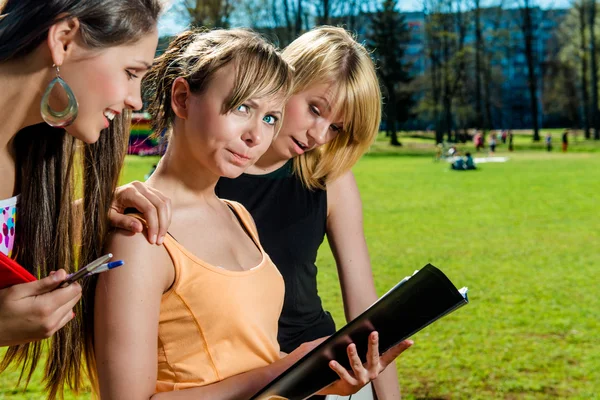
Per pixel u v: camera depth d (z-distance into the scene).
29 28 1.38
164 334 1.58
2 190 1.68
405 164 34.50
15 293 1.33
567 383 5.03
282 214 2.31
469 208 15.56
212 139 1.59
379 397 2.22
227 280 1.59
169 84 1.68
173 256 1.56
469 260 9.60
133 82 1.49
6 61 1.43
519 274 8.70
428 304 1.40
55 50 1.39
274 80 1.59
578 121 73.00
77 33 1.39
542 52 80.50
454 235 11.74
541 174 26.12
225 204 1.84
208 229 1.67
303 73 2.14
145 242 1.54
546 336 6.14
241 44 1.60
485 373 5.21
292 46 2.20
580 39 62.84
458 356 5.59
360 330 1.49
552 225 12.84
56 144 1.70
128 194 1.59
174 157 1.68
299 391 1.55
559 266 9.18
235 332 1.60
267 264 1.75
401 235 11.75
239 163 1.62
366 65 2.20
